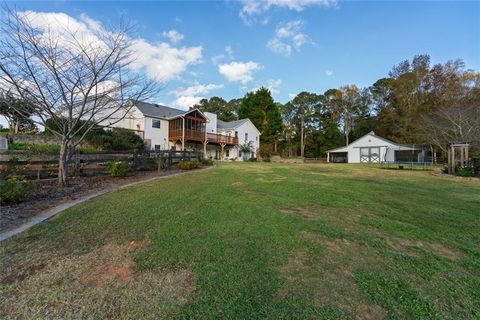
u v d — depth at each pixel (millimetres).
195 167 12961
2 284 2010
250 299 1863
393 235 3355
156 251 2648
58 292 1918
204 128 25109
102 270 2260
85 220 3662
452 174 12461
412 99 29438
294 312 1729
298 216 4102
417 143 26219
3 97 6066
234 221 3707
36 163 6875
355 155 29188
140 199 5098
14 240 2906
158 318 1646
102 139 15562
